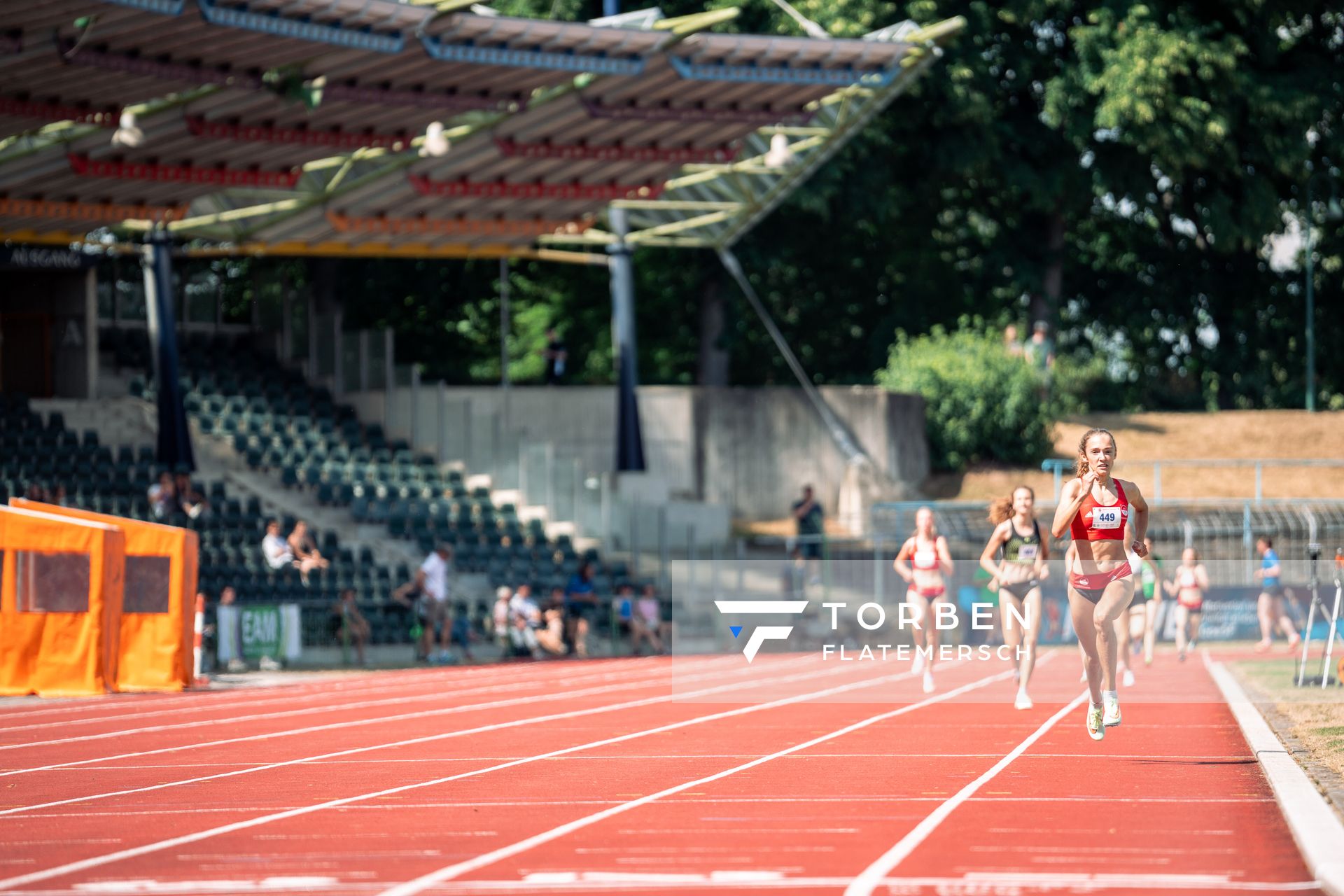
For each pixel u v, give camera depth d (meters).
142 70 27.38
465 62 29.12
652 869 7.70
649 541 42.06
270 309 45.97
